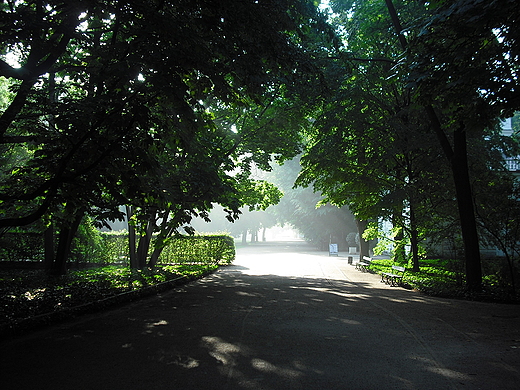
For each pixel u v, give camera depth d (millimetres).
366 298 11844
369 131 18719
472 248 12836
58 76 11562
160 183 11062
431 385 4785
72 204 8836
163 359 5730
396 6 16828
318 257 33562
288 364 5543
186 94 8266
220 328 7738
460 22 9438
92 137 8023
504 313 9516
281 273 19969
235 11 9164
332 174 19781
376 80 18188
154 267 18844
